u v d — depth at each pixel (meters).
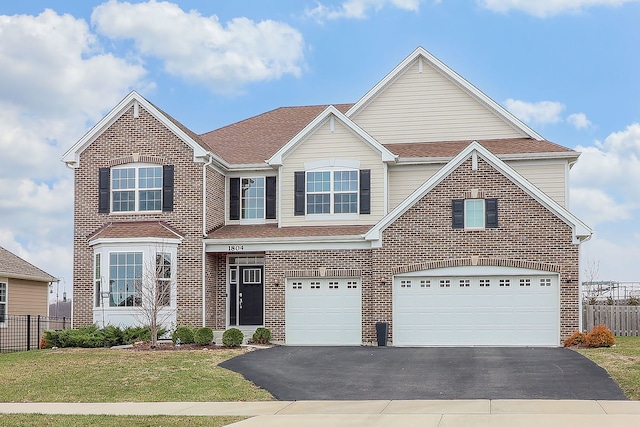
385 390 18.67
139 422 15.35
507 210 27.56
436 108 32.88
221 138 36.12
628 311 32.75
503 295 27.47
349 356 24.05
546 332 27.05
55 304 49.34
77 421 15.55
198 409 16.92
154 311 26.50
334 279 29.30
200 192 30.48
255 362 22.83
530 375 19.84
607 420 14.29
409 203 28.12
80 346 27.62
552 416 14.81
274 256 29.75
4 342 34.78
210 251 30.27
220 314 31.44
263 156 33.22
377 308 28.20
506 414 15.19
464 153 27.86
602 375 19.33
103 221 31.16
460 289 27.77
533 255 27.25
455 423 14.42
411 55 32.94
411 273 28.06
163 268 29.81
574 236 27.02
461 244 27.78
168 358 23.64
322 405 17.02
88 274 30.92
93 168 31.50
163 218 30.64
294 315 29.41
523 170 30.48
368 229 29.89
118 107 31.20
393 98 33.22
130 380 20.45
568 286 26.95
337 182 30.98
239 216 32.69
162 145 30.95
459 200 27.92
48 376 21.34
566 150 30.00
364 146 30.91
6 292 35.66
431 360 22.83
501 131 32.38
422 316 27.94
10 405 17.97
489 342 27.39
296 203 31.19
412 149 31.78
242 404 17.47
